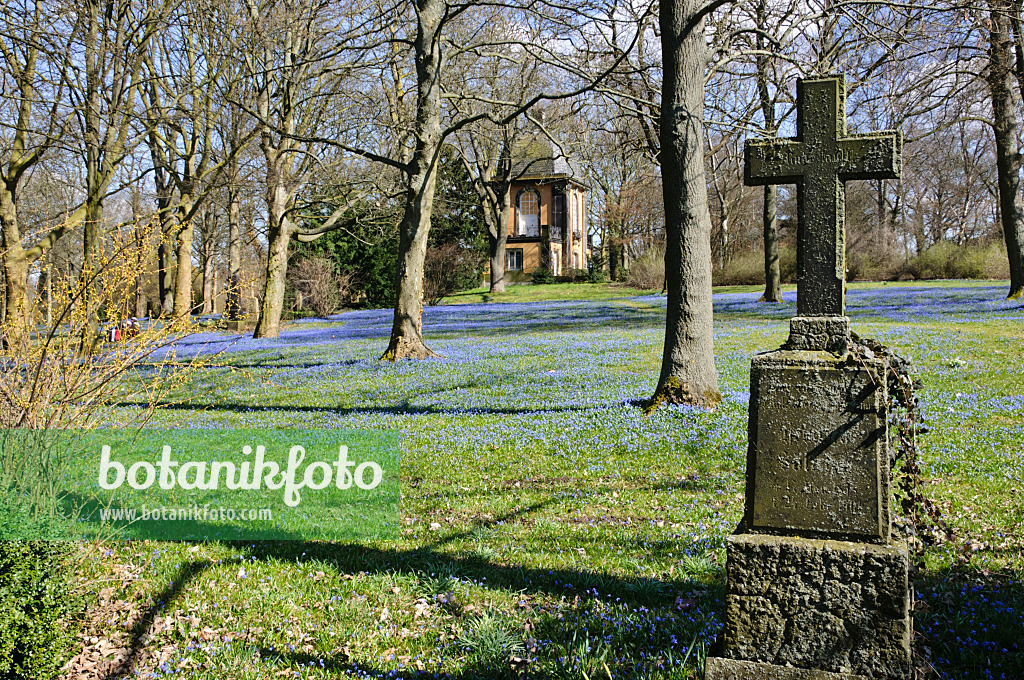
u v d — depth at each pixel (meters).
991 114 26.03
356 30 22.95
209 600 5.32
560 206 69.44
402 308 20.06
